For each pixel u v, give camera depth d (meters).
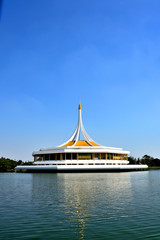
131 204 20.44
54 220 15.70
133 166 83.81
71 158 78.81
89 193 26.89
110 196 24.72
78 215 16.84
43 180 45.59
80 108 93.31
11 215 16.94
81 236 12.82
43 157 88.50
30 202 21.58
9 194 26.78
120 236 12.77
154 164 154.38
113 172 76.19
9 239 12.41
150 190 29.75
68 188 31.66
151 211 17.91
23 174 73.25
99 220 15.65
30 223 15.06
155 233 13.16
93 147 81.50
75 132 92.31
